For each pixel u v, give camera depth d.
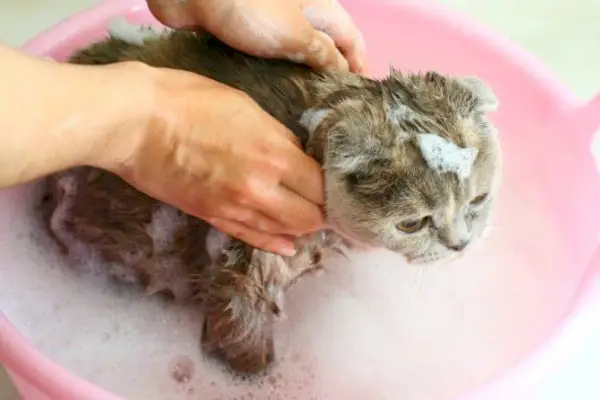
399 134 0.86
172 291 1.16
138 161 0.83
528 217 1.28
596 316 0.94
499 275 1.25
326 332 1.21
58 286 1.20
